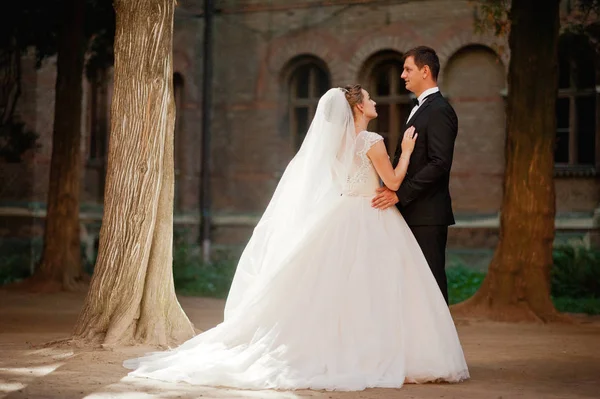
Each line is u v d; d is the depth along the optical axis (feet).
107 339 23.65
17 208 68.69
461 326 38.42
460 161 69.15
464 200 69.05
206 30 76.84
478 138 68.59
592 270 56.44
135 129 24.49
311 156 20.83
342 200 20.51
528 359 25.52
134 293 24.26
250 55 76.18
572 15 60.95
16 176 68.95
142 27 24.54
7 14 54.80
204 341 20.40
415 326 19.54
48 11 54.70
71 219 54.80
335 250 19.83
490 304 41.55
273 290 19.76
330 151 20.71
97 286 24.56
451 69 69.36
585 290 55.72
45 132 69.31
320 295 19.39
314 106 75.05
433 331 19.52
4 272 65.10
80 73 55.11
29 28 55.47
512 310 40.86
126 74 24.61
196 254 75.56
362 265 19.69
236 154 76.69
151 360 20.47
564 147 68.49
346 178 20.63
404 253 20.12
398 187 20.49
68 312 41.65
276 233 20.95
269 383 17.92
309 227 20.72
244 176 76.38
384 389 18.17
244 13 76.23
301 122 75.82
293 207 20.92
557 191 66.64
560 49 55.62
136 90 24.53
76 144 55.11
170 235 25.14
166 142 25.21
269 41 75.51
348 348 19.01
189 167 77.30
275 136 75.56
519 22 42.24
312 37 73.97
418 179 20.35
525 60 42.04
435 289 20.02
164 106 24.80
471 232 68.54
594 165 66.59
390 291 19.58
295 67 75.46
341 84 72.84
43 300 48.29
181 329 24.94
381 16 71.36
